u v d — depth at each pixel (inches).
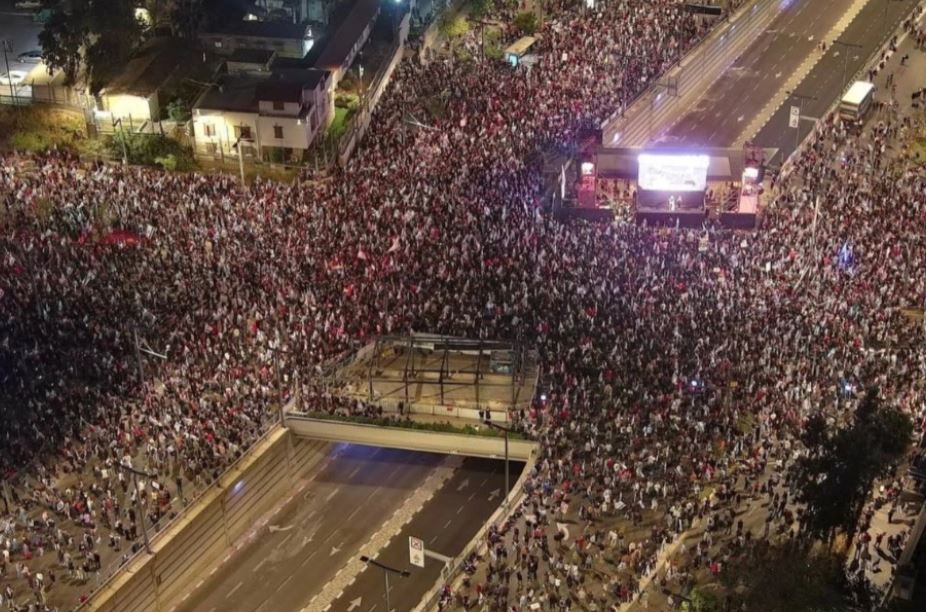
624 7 7632.9
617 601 3612.2
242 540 4136.3
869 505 3873.0
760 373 4392.2
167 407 4261.8
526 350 4594.0
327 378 4500.5
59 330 4598.9
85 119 6318.9
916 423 4101.9
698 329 4653.1
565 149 6013.8
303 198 5546.3
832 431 3801.7
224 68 6766.7
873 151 6220.5
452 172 5767.7
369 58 7096.5
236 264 4992.6
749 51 7691.9
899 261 5049.2
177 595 3895.2
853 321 4655.5
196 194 5526.6
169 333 4606.3
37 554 3799.2
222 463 4104.3
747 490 3966.5
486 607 3619.6
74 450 4114.2
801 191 5753.0
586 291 4899.1
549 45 7111.2
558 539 3855.8
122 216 5310.0
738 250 5251.0
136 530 3848.4
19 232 5196.9
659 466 4074.8
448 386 4490.7
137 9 7017.7
